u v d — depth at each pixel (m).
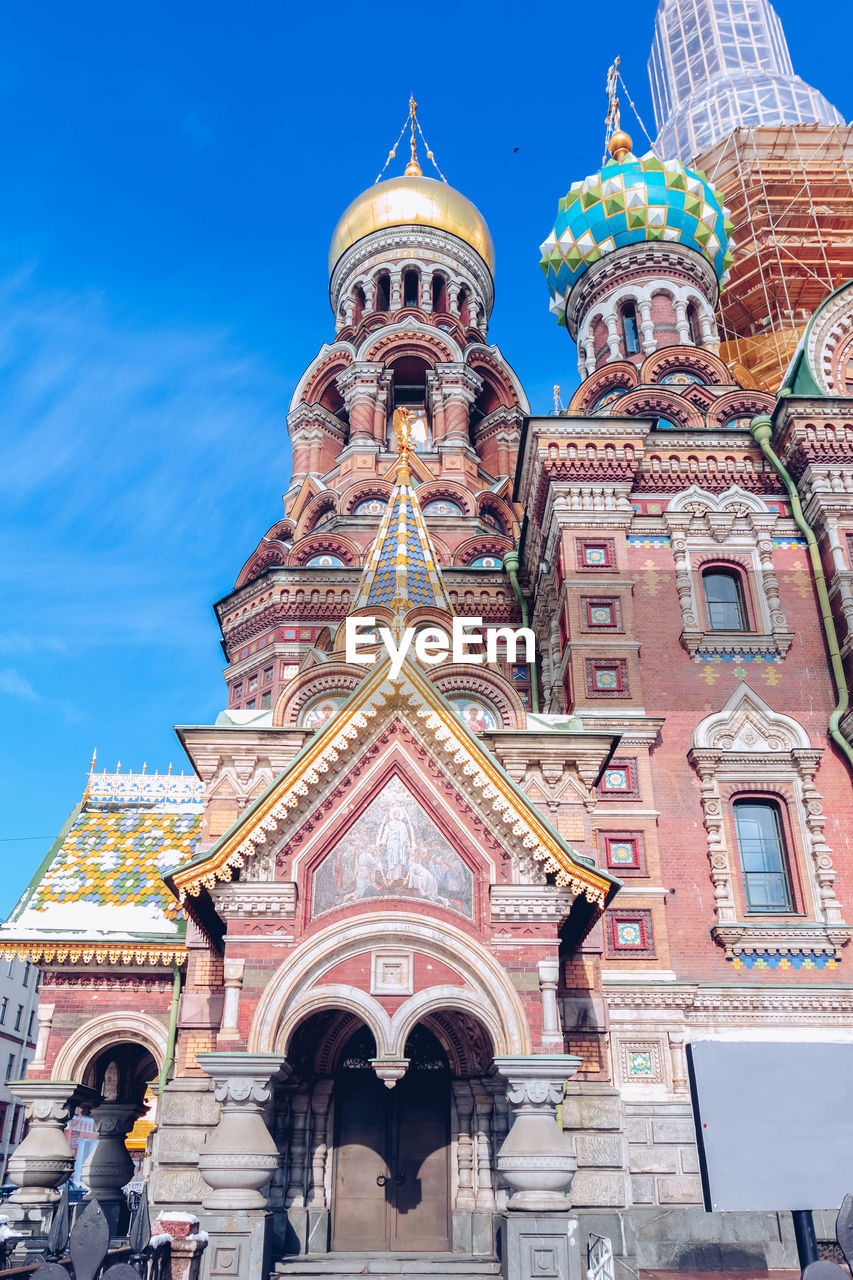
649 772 22.61
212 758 20.36
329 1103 18.56
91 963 20.00
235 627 34.16
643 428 26.20
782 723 23.48
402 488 25.17
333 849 16.67
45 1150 18.52
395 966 15.95
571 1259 14.18
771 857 22.61
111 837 23.38
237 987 15.62
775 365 43.03
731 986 20.64
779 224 44.25
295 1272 15.83
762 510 25.89
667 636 24.55
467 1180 18.09
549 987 15.69
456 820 16.80
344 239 45.31
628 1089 19.66
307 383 41.72
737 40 56.66
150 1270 12.30
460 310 44.69
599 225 36.16
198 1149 17.36
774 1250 18.23
